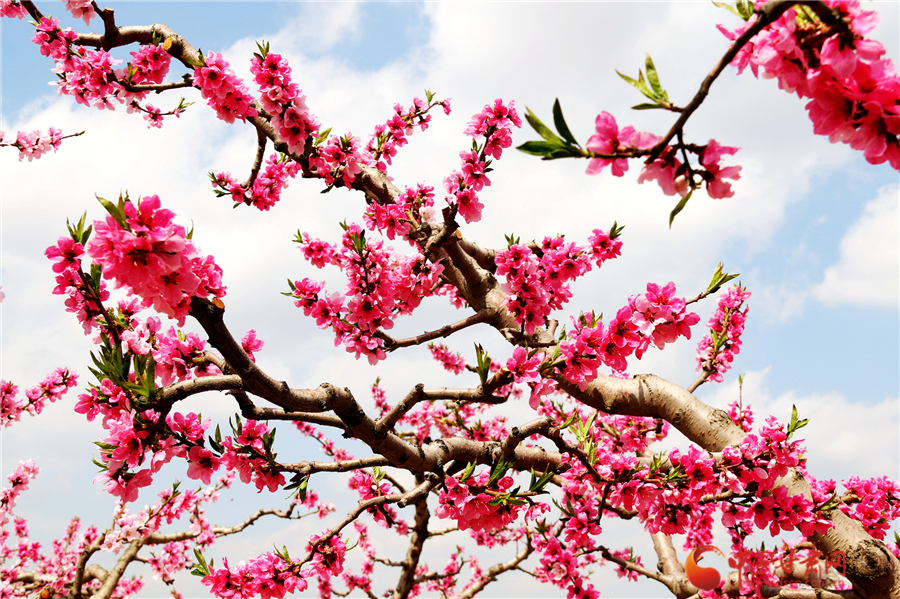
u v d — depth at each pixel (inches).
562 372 118.6
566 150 56.5
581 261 157.9
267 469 115.0
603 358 116.0
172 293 82.3
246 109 151.1
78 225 96.0
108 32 174.7
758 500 126.1
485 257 201.3
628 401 147.9
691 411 144.0
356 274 158.2
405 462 132.0
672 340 117.6
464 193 158.6
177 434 107.6
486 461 155.1
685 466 124.4
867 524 150.6
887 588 123.8
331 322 153.9
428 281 171.6
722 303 212.2
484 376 117.1
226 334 98.7
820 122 55.8
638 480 128.0
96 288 96.7
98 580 348.8
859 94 52.6
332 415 120.5
